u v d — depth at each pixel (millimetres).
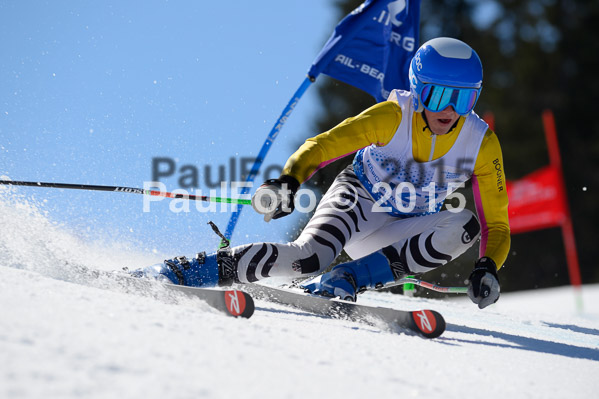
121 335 6488
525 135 79875
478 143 12219
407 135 12156
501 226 12336
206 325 7711
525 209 38969
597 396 7520
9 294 7449
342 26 16984
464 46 11664
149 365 5750
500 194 12406
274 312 10789
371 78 17297
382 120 11992
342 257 36719
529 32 85438
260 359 6566
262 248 11664
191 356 6230
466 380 7285
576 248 74500
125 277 10242
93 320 6875
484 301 11516
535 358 9469
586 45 83688
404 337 9570
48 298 7621
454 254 12344
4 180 12258
